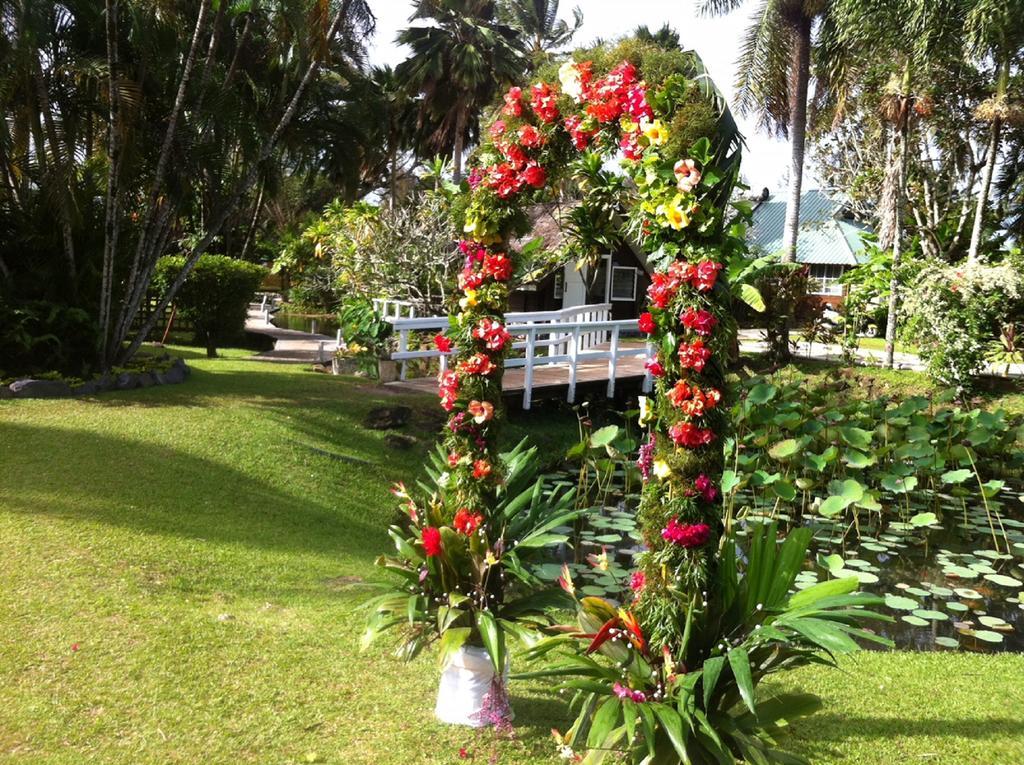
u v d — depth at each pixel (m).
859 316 20.86
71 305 10.28
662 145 3.27
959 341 15.60
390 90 29.17
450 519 4.11
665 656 3.12
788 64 19.83
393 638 4.79
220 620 4.67
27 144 10.22
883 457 10.42
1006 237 26.12
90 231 10.47
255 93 12.20
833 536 8.65
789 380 15.52
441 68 26.42
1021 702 4.49
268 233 37.41
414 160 33.25
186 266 11.16
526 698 4.28
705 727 2.88
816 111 22.44
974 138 22.88
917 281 16.73
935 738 3.99
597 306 15.77
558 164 3.91
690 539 3.15
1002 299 16.00
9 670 3.79
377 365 12.59
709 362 3.21
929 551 8.33
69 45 9.98
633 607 3.35
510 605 4.05
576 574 7.01
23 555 5.16
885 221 18.38
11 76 9.23
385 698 3.99
